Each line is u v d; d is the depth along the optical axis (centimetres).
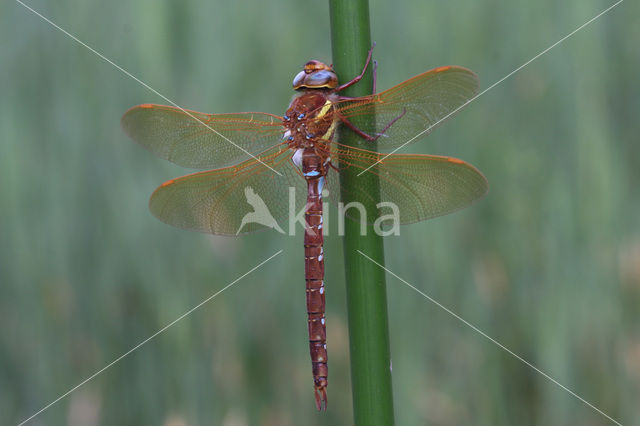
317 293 54
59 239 57
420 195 52
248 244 57
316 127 53
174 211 54
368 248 50
